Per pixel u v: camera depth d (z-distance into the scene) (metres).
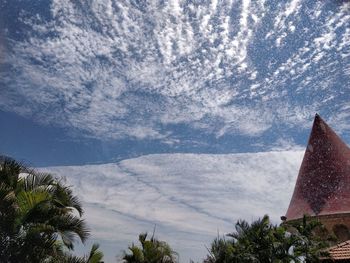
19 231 10.74
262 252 18.61
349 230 28.78
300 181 34.16
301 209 31.97
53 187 12.87
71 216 11.95
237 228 20.28
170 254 22.30
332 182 31.97
